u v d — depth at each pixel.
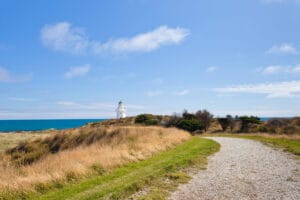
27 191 10.15
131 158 16.59
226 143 28.66
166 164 15.09
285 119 56.22
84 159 14.52
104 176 12.67
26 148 29.05
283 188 10.38
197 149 22.23
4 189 10.05
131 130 29.97
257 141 30.89
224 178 12.12
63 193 10.11
